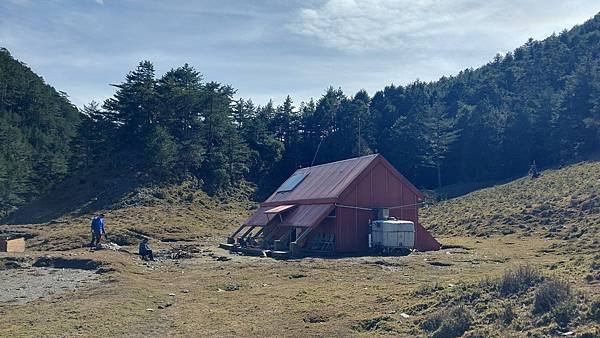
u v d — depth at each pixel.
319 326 13.68
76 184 67.81
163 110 75.94
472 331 11.73
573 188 47.94
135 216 55.44
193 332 13.70
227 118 80.19
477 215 49.41
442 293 15.28
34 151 85.00
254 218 43.47
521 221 43.09
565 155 70.75
